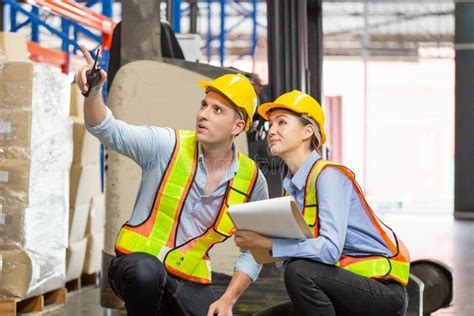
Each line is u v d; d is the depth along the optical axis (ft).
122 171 20.24
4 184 20.75
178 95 20.26
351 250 12.47
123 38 20.49
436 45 77.51
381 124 90.22
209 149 12.48
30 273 20.83
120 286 12.36
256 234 11.82
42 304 22.20
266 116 13.05
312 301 11.98
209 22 56.85
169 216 12.53
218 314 12.53
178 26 41.06
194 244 12.59
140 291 12.19
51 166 22.20
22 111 20.79
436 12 77.05
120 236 12.61
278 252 11.71
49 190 22.11
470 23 67.46
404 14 77.46
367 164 90.79
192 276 12.85
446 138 90.02
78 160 25.48
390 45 78.18
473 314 23.95
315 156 12.53
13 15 41.70
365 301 12.21
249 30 76.18
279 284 20.30
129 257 12.24
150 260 12.19
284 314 13.28
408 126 90.07
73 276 25.95
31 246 21.02
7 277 20.71
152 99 20.25
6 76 20.83
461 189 67.00
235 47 76.23
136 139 12.25
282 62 22.24
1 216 20.75
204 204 12.54
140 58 20.43
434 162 90.02
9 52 22.16
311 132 12.57
